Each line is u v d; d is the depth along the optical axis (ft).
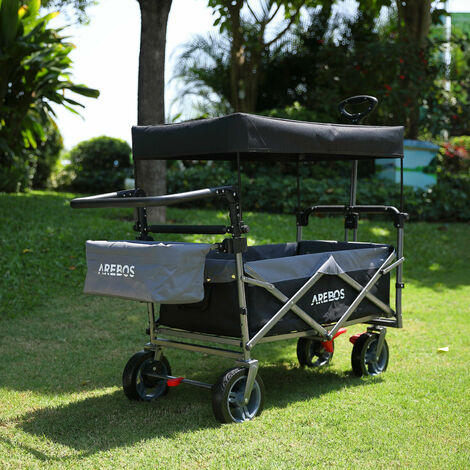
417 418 10.67
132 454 9.36
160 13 26.32
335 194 36.06
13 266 21.34
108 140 54.03
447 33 46.37
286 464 8.91
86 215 31.09
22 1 37.06
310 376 13.64
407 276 24.99
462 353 15.06
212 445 9.60
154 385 12.34
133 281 10.09
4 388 12.76
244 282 10.61
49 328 17.49
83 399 12.08
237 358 10.85
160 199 9.68
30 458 9.29
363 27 47.32
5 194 41.11
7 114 34.12
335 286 12.42
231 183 37.63
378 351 13.62
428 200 36.83
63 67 32.55
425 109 41.93
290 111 42.42
